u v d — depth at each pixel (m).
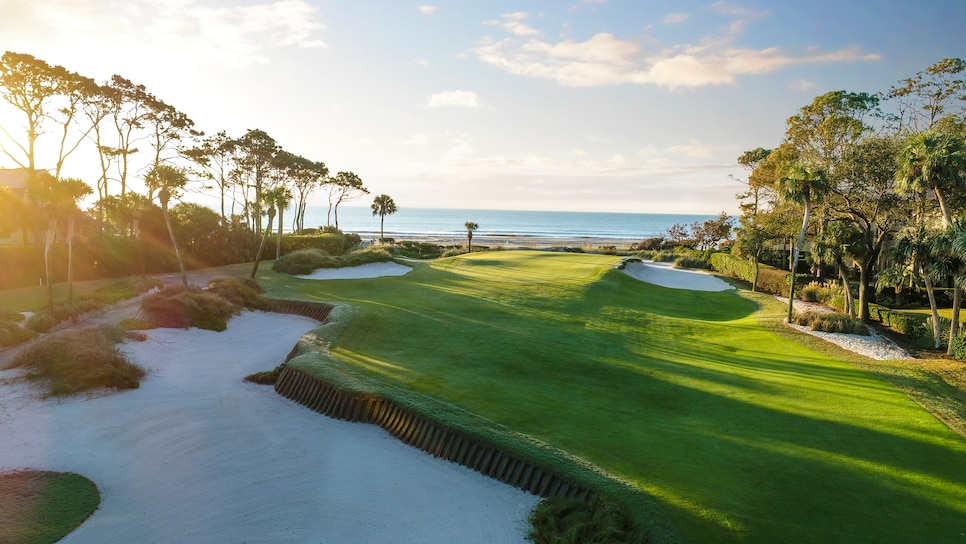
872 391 17.08
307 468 11.75
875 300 37.44
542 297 32.16
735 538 8.71
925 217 29.17
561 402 15.09
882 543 8.77
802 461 11.80
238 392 16.41
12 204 35.09
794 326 27.45
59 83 38.19
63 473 11.31
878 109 41.03
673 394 16.38
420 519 9.96
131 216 40.88
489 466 11.61
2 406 13.99
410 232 157.00
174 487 10.92
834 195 31.67
